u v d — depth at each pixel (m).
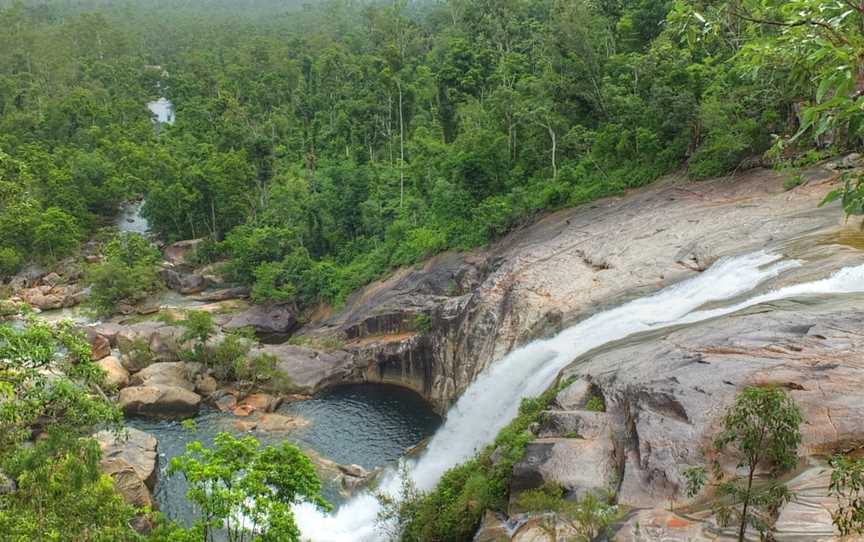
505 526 18.70
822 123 6.14
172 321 50.84
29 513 14.83
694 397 18.08
